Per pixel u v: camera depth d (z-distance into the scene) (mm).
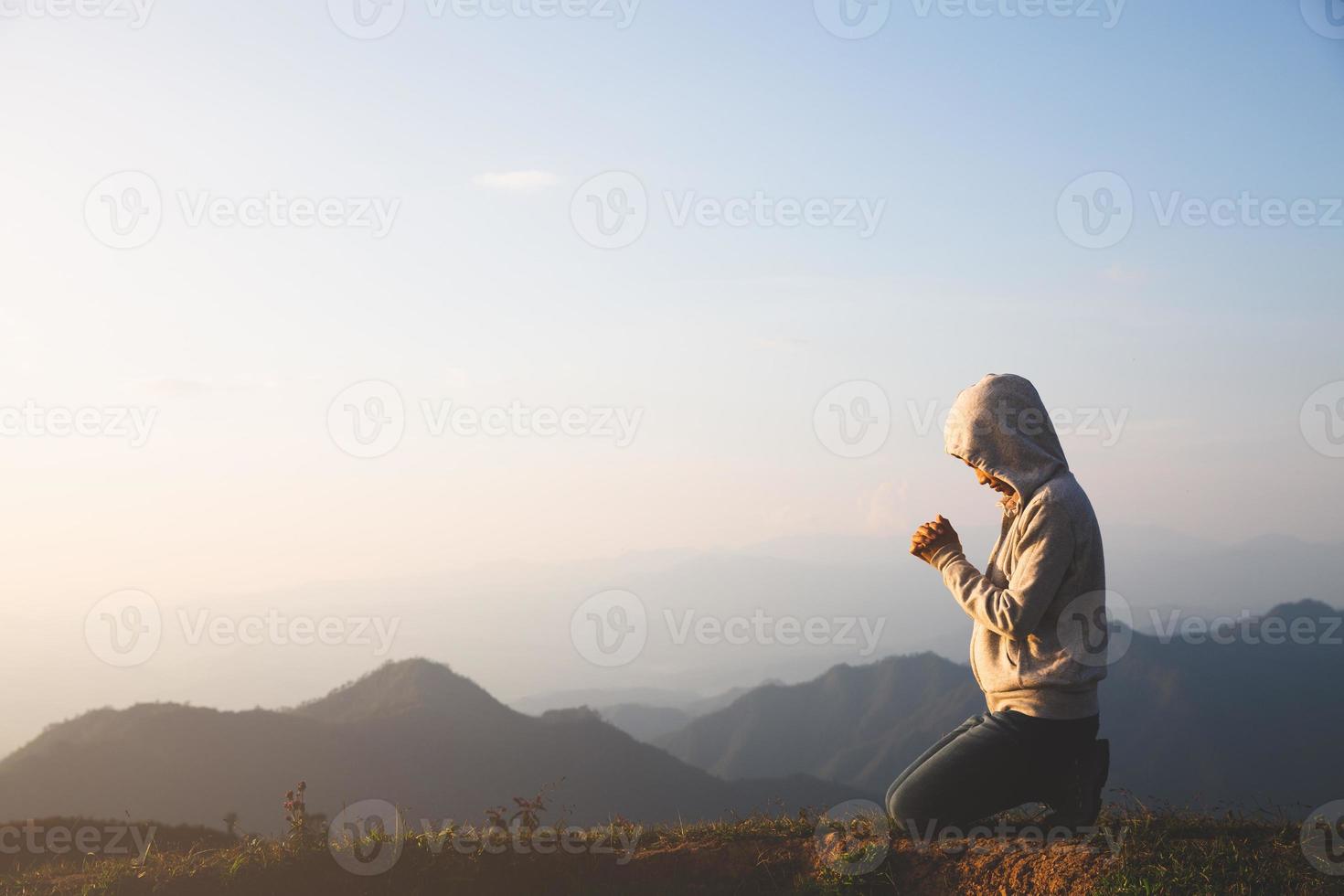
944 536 5152
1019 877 4875
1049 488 4707
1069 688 4684
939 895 4953
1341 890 4477
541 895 5652
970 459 4973
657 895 5551
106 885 5871
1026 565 4664
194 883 5820
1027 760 4750
